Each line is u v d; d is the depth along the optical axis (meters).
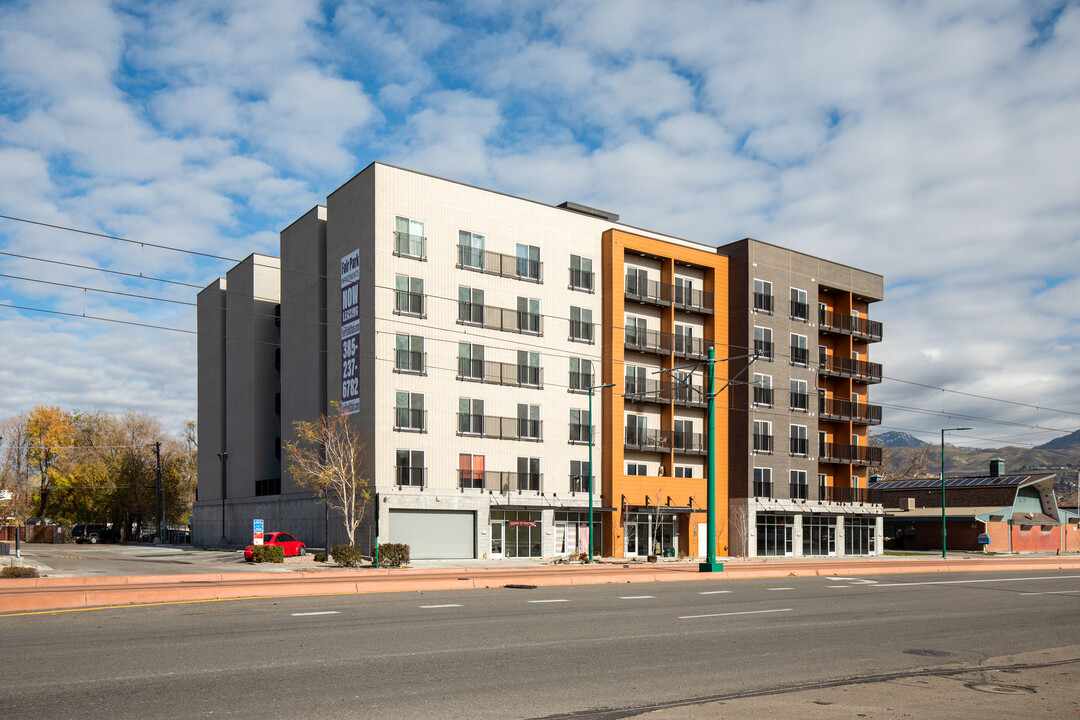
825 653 14.15
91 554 56.06
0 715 9.02
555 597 22.25
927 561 51.16
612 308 53.25
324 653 12.88
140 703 9.58
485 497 47.47
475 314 48.72
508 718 9.13
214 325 67.69
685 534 55.25
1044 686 11.77
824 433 64.81
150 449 90.12
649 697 10.34
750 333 58.50
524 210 51.31
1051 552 77.06
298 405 53.25
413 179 47.22
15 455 92.25
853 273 66.56
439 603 20.23
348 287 48.00
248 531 60.00
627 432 53.72
